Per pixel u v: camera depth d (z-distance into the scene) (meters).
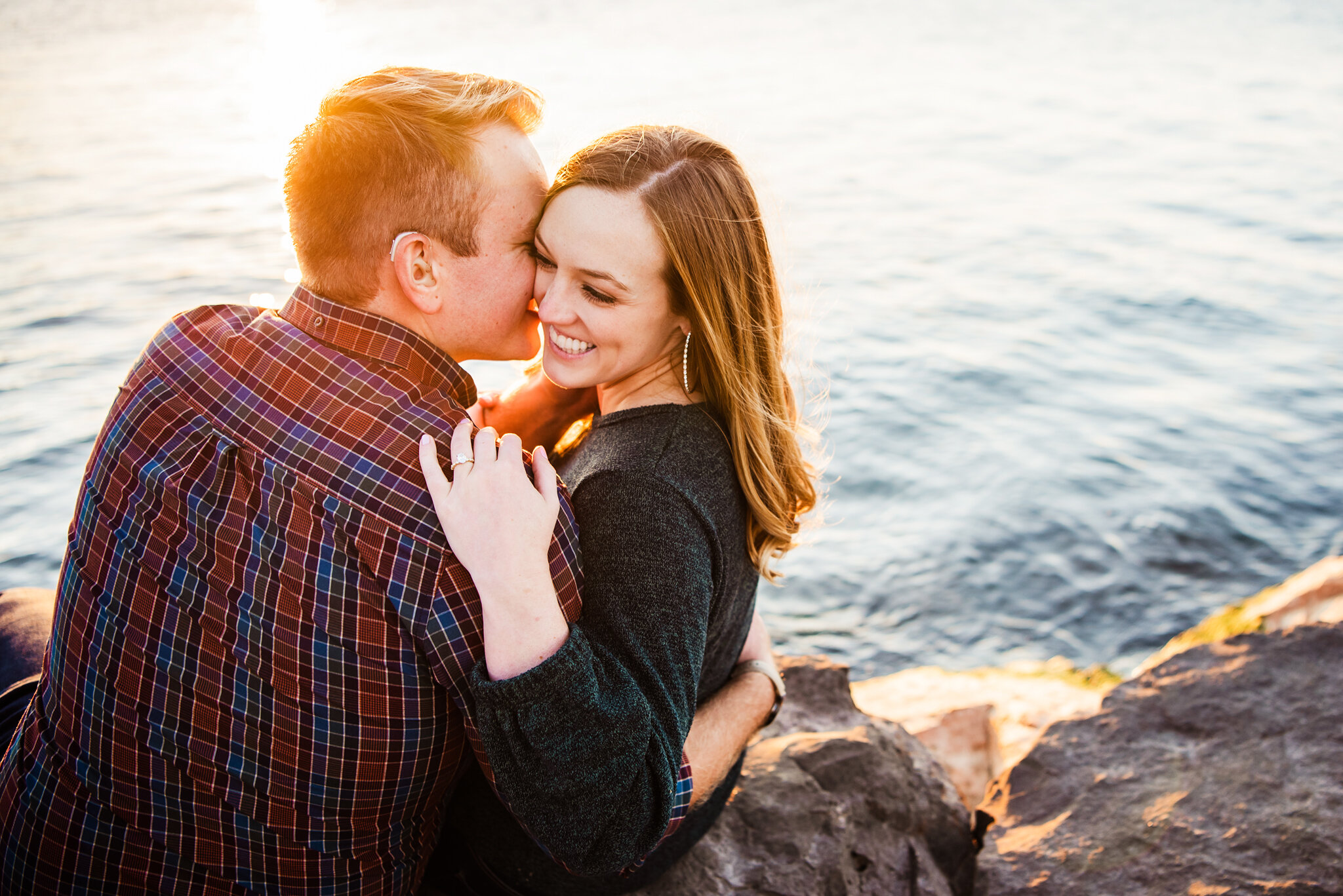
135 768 1.22
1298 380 10.16
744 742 1.66
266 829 1.22
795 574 6.73
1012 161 21.05
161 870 1.24
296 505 1.16
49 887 1.26
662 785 1.23
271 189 15.62
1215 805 2.06
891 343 10.99
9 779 1.33
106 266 11.73
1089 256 14.52
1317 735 2.18
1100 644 6.13
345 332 1.27
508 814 1.49
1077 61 34.69
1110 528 7.31
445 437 1.21
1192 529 7.31
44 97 23.97
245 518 1.16
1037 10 47.97
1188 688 2.35
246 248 12.60
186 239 12.91
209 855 1.23
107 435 1.27
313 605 1.15
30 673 1.71
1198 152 21.84
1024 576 6.75
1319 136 23.09
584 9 44.56
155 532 1.19
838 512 7.53
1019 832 2.11
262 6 42.16
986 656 6.01
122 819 1.23
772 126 23.69
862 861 1.95
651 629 1.24
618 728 1.16
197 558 1.17
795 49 35.75
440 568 1.14
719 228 1.34
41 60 29.80
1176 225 16.28
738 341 1.40
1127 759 2.21
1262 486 7.96
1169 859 1.98
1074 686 4.90
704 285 1.35
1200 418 9.23
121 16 39.66
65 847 1.25
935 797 2.16
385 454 1.18
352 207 1.23
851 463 8.27
